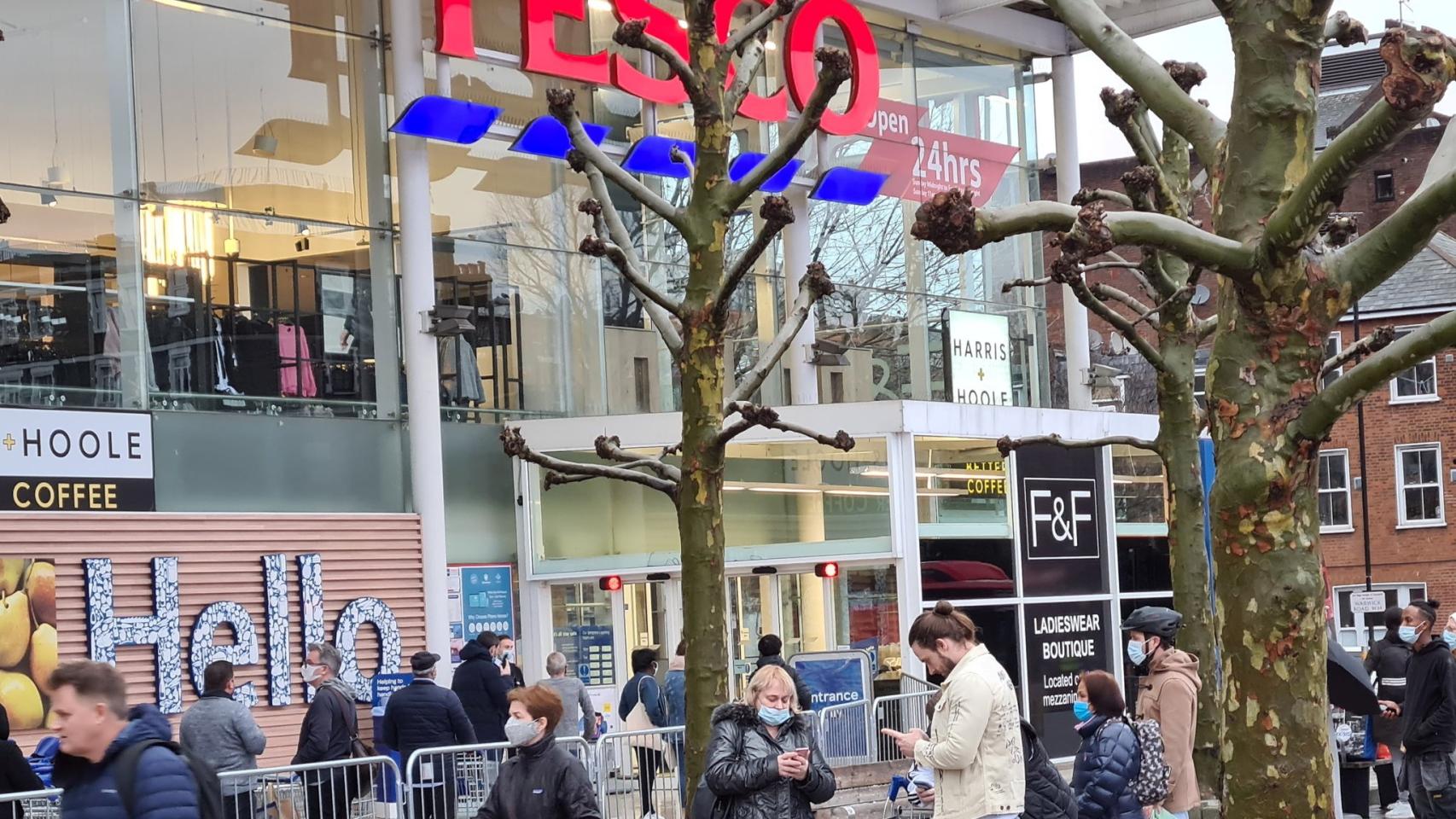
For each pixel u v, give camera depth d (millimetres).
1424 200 5750
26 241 18641
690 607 9719
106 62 19453
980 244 5738
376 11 21891
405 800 13406
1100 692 9336
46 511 18047
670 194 24656
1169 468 13109
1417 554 52781
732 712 8391
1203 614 12906
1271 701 5891
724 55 9852
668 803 14961
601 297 23828
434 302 21359
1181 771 9875
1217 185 6246
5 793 10336
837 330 25875
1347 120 58938
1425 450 52906
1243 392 5965
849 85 24938
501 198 22953
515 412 22875
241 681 19234
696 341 9750
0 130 18625
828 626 21891
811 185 24703
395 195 21891
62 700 5945
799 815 8344
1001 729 8430
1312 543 5945
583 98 23500
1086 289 12570
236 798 12234
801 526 22000
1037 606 23281
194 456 19609
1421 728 13961
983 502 22891
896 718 19203
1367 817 16234
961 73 28234
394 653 20609
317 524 20156
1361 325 51500
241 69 20641
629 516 22672
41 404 18500
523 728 8719
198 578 19031
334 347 21219
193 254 19984
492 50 21516
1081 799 9188
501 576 22328
